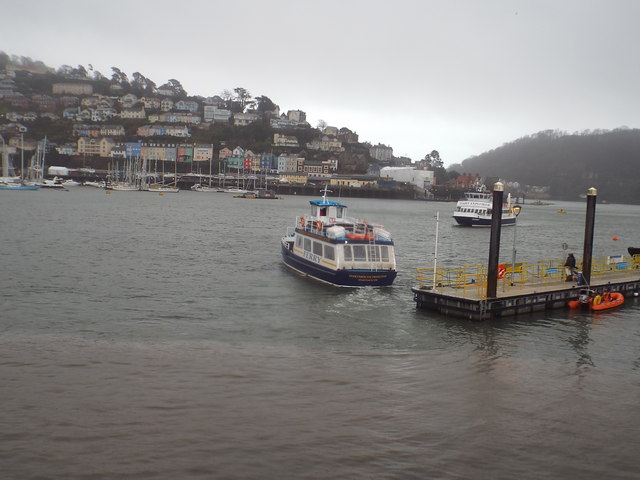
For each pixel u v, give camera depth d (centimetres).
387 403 2239
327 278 4681
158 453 1806
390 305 3994
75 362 2592
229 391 2308
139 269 5234
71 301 3853
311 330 3306
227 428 1983
